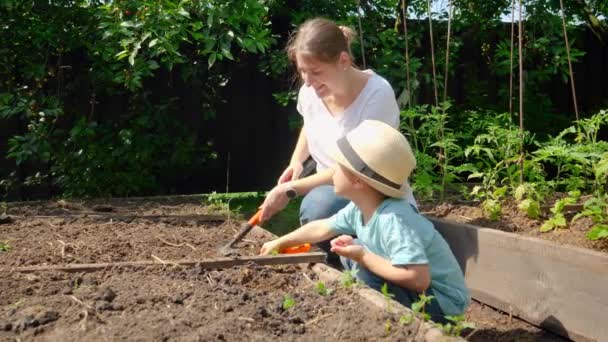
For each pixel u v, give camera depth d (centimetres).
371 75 408
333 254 440
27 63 674
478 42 788
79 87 704
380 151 304
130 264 339
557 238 410
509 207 479
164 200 607
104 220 485
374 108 392
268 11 682
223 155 771
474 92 766
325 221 361
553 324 367
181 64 722
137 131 693
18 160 649
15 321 256
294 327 263
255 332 255
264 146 782
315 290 310
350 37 407
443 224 450
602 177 447
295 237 364
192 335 245
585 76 827
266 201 380
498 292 405
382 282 329
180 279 322
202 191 772
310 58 358
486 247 414
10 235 423
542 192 486
